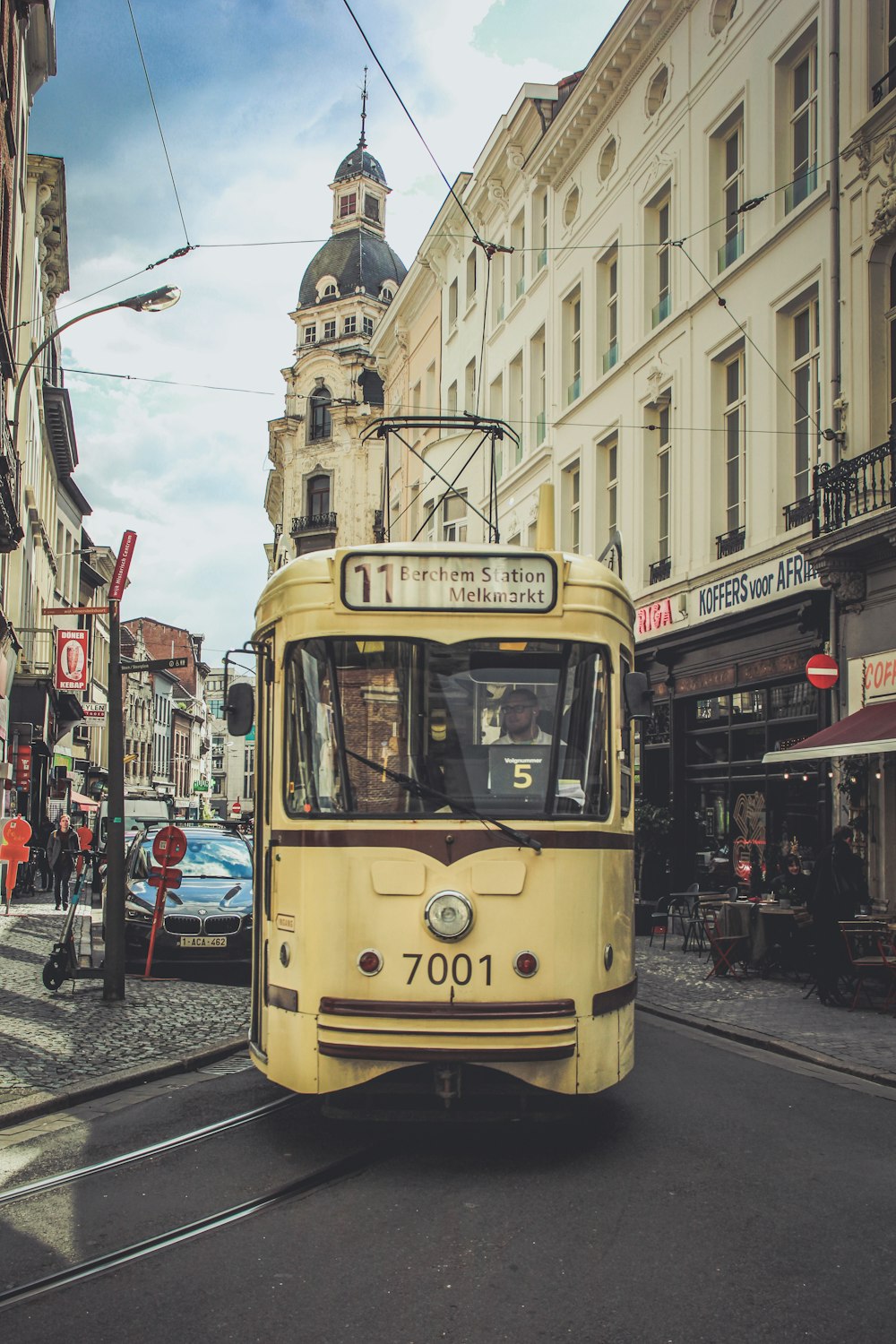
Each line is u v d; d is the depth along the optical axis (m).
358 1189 5.80
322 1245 5.04
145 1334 4.20
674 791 21.50
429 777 6.44
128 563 11.67
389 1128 7.02
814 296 17.89
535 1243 5.05
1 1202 5.66
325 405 61.94
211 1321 4.30
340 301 62.28
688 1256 4.89
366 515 59.84
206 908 14.10
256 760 7.46
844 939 12.34
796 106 18.66
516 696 6.59
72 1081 8.08
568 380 27.69
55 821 34.41
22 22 24.19
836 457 16.38
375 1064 6.07
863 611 15.66
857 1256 4.90
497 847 6.30
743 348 20.00
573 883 6.34
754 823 19.08
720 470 20.59
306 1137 6.81
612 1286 4.59
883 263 16.08
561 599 6.71
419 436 40.31
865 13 16.19
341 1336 4.16
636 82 23.80
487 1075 6.37
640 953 17.12
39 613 38.69
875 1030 10.53
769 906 14.54
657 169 22.75
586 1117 7.30
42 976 12.46
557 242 28.06
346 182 64.44
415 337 41.81
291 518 62.25
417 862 6.26
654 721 22.50
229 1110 7.50
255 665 7.62
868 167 16.03
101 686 63.38
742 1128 7.06
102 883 18.81
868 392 15.95
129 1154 6.48
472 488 32.81
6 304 23.44
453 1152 6.48
